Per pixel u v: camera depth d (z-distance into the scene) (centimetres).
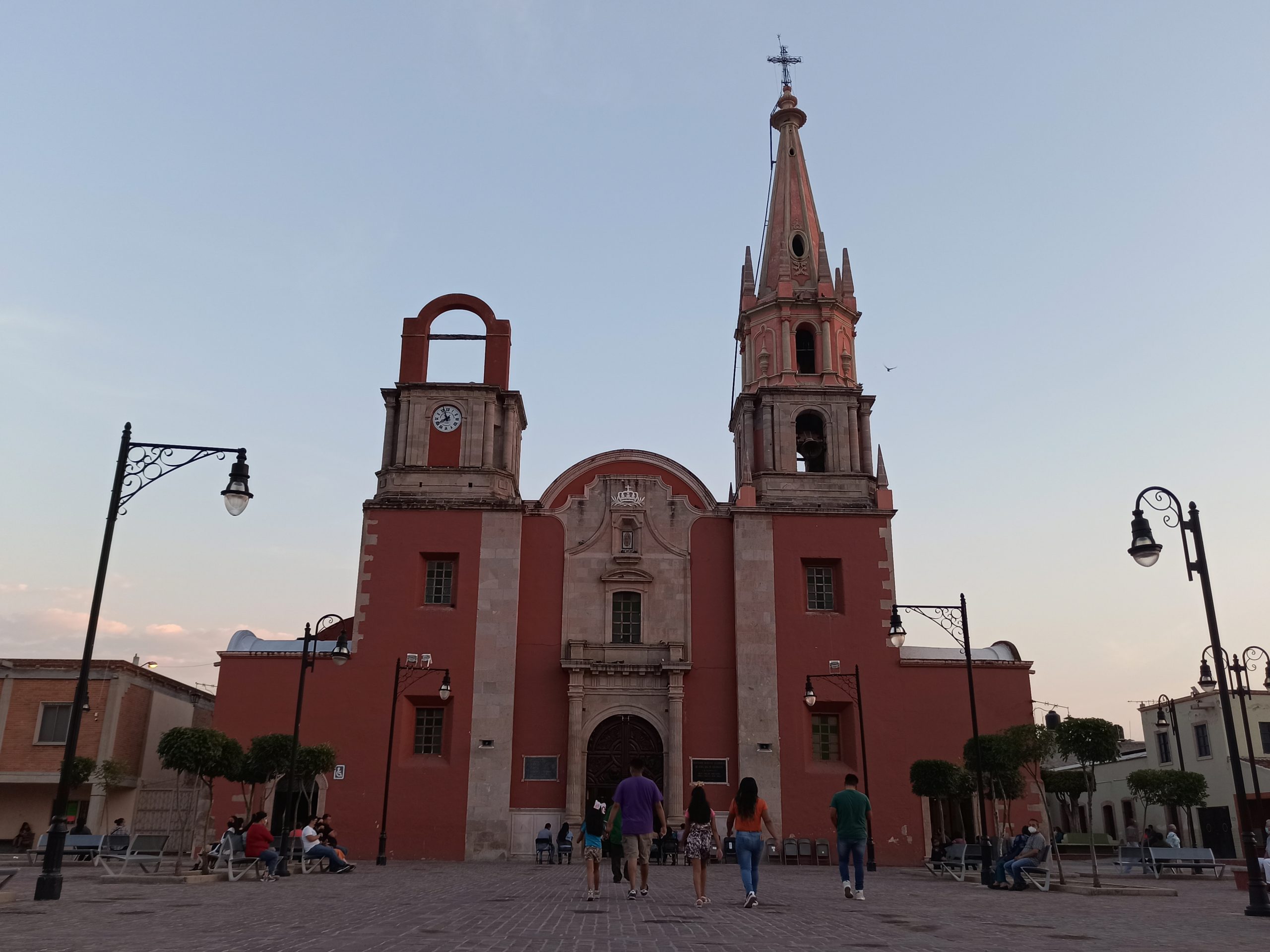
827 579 4112
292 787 2834
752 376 4591
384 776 3725
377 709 3803
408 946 1124
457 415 4247
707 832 1744
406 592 3950
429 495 4119
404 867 3189
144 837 2414
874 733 3831
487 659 3875
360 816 3681
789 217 4744
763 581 4019
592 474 4212
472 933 1280
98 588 1841
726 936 1262
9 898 1619
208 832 3712
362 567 3981
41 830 4053
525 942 1179
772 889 2272
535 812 3734
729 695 3903
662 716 3853
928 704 3875
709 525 4144
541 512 4125
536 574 4047
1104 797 6206
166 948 1055
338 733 3766
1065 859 4403
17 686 4153
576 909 1638
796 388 4331
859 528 4119
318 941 1156
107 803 4131
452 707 3831
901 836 3716
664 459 4231
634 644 3941
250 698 3797
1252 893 1700
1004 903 1922
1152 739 5678
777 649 3931
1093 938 1313
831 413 4334
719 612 4019
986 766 3344
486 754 3762
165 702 4634
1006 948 1184
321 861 2897
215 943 1119
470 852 3650
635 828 1847
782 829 3709
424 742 3847
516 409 4366
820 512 4119
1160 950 1174
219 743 2964
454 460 4197
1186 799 3872
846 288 4622
